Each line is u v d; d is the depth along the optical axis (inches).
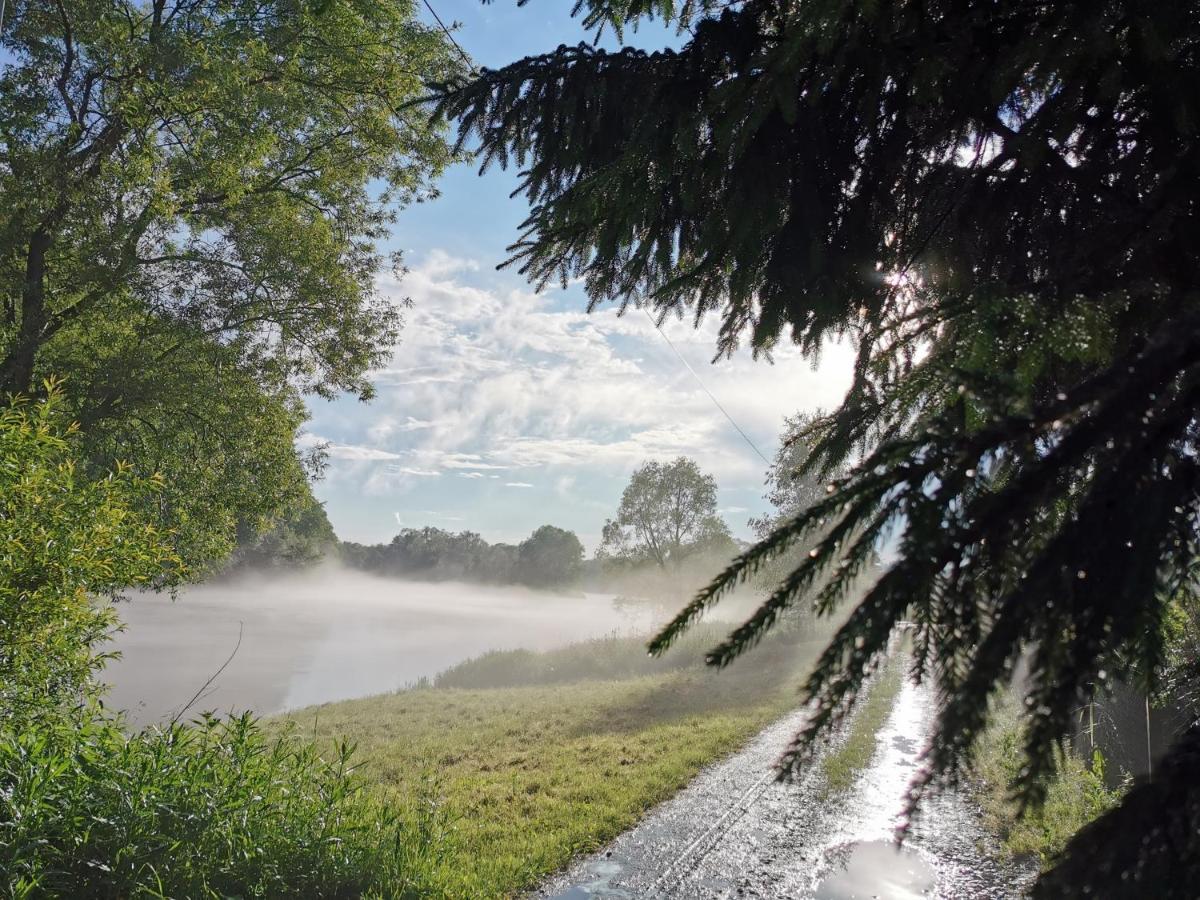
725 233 95.7
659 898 232.2
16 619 180.1
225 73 527.8
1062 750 36.9
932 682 39.5
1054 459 36.4
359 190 715.4
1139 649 53.0
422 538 6815.9
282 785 216.2
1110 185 76.0
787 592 37.9
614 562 1455.5
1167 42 59.1
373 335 671.1
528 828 292.4
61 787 166.1
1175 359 36.6
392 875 211.2
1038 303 51.9
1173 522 42.4
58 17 506.0
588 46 112.7
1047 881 37.5
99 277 537.3
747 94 81.5
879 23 75.0
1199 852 33.9
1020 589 35.2
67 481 198.1
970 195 90.5
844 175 95.1
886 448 39.4
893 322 65.1
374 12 600.1
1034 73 66.6
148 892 159.0
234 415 615.8
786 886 241.8
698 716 579.2
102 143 525.0
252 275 613.0
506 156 126.0
